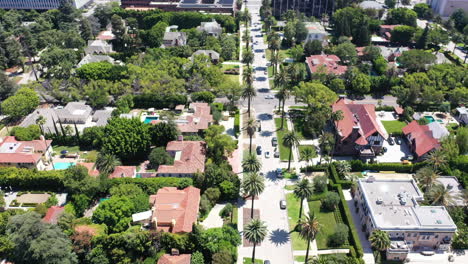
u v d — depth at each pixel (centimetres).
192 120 18150
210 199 13825
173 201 13288
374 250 12212
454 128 18700
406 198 13000
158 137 16662
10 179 14812
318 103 18300
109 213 12375
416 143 16538
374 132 16362
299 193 12694
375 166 15712
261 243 12594
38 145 16562
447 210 12900
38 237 10825
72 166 14288
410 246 12088
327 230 13075
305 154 15625
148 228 12744
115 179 14450
